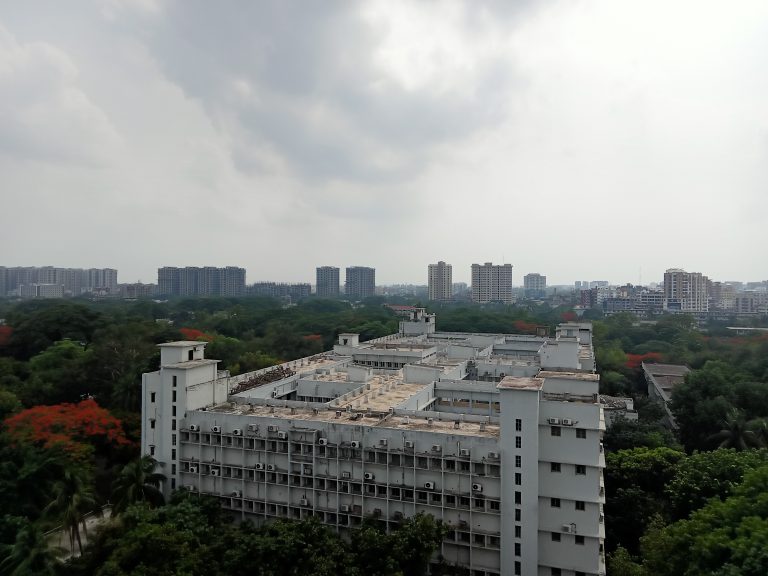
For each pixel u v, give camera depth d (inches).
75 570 2226.9
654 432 3772.1
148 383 3036.4
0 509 2704.2
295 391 3833.7
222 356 5536.4
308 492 2711.6
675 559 2084.2
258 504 2819.9
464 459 2458.2
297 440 2738.7
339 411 2957.7
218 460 2896.2
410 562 2130.9
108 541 2220.7
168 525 2218.3
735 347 7657.5
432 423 2787.9
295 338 7372.1
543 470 2488.9
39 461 2942.9
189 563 2076.8
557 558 2455.7
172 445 2984.7
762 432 3710.6
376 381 3922.2
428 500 2517.2
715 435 3816.4
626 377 6456.7
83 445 3211.1
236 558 2135.8
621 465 3120.1
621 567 2348.7
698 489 2630.4
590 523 2412.6
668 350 7834.6
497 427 2667.3
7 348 5900.6
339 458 2650.1
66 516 2433.6
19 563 2080.5
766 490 2058.3
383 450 2578.7
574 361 4266.7
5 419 3430.1
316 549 2145.7
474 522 2456.9
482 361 4613.7
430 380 3863.2
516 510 2390.5
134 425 3624.5
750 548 1688.0
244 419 2834.6
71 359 5068.9
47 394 4256.9
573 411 2449.6
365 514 2600.9
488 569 2436.0
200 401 3063.5
